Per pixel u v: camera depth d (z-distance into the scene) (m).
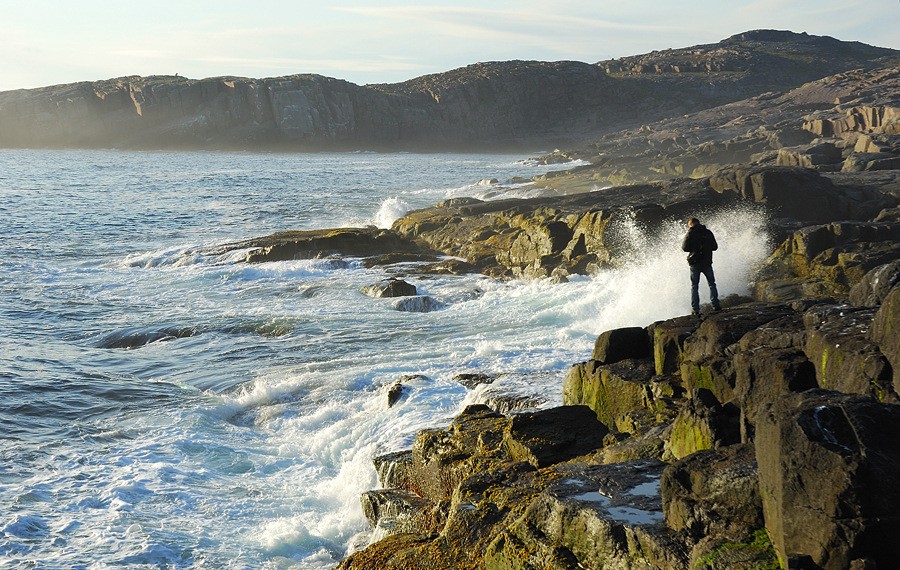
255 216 54.91
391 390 15.93
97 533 11.79
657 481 7.61
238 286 30.53
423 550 8.91
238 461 14.60
